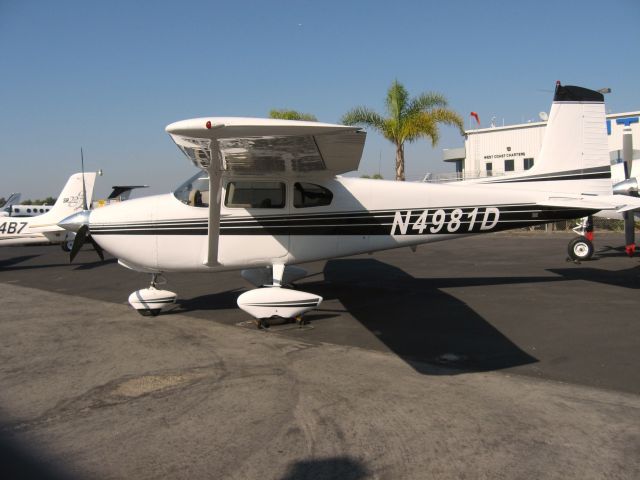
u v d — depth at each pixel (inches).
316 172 243.8
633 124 1229.1
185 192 245.4
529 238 690.2
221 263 245.1
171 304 266.4
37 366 171.5
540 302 262.5
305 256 254.2
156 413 128.8
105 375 160.9
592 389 141.8
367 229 260.7
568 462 101.1
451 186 272.8
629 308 243.6
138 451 108.0
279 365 168.7
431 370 160.9
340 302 275.7
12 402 137.9
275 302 220.7
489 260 454.0
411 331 211.3
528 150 1374.3
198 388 147.2
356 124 759.1
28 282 397.7
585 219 428.5
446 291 301.6
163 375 159.9
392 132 747.4
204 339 205.3
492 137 1432.1
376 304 268.2
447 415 125.0
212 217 215.5
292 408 131.0
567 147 289.1
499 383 147.8
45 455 106.7
